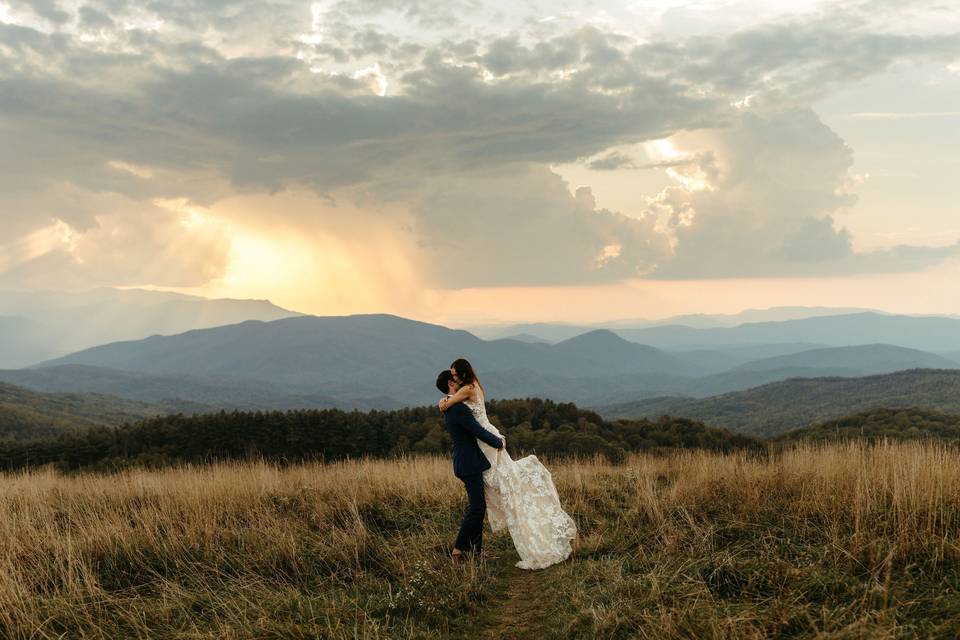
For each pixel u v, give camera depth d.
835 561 5.20
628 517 8.16
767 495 7.82
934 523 5.67
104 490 11.63
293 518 8.48
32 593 5.60
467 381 7.41
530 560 7.04
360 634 4.81
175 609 5.36
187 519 8.10
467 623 5.50
